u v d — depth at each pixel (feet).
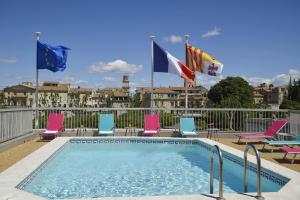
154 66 52.31
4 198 17.79
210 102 212.64
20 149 36.47
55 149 34.47
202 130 50.01
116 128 50.67
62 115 47.11
